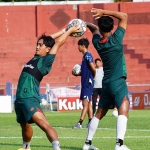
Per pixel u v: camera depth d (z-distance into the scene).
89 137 26.41
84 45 40.50
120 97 24.11
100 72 51.16
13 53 124.38
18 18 133.50
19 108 22.16
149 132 37.75
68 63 122.06
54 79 118.62
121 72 24.39
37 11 133.50
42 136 35.19
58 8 134.00
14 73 122.12
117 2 136.62
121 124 23.66
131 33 133.25
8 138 34.06
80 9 133.25
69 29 22.80
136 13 133.50
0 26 132.75
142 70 122.00
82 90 41.50
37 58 22.62
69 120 54.84
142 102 78.88
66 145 29.55
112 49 24.19
